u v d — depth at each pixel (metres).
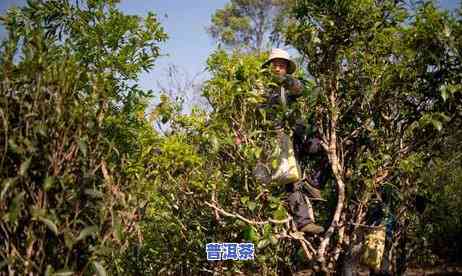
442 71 3.31
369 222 4.05
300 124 3.57
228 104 3.22
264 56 3.68
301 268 4.67
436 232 8.00
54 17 3.14
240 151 3.33
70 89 2.59
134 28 3.18
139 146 3.20
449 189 7.18
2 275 2.42
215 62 3.36
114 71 3.09
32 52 2.51
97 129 2.70
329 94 3.58
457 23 3.21
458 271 8.28
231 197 3.68
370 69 3.42
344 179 3.76
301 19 3.48
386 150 3.61
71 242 2.39
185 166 3.33
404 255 4.96
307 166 4.00
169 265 4.42
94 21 3.17
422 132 3.52
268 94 3.36
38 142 2.48
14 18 2.85
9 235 2.43
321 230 3.46
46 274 2.33
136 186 2.93
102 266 2.54
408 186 4.05
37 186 2.50
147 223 4.14
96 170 2.76
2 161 2.36
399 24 3.43
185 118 3.57
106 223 2.74
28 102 2.49
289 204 3.49
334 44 3.46
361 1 3.30
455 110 3.38
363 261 4.04
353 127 3.84
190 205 4.14
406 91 3.45
